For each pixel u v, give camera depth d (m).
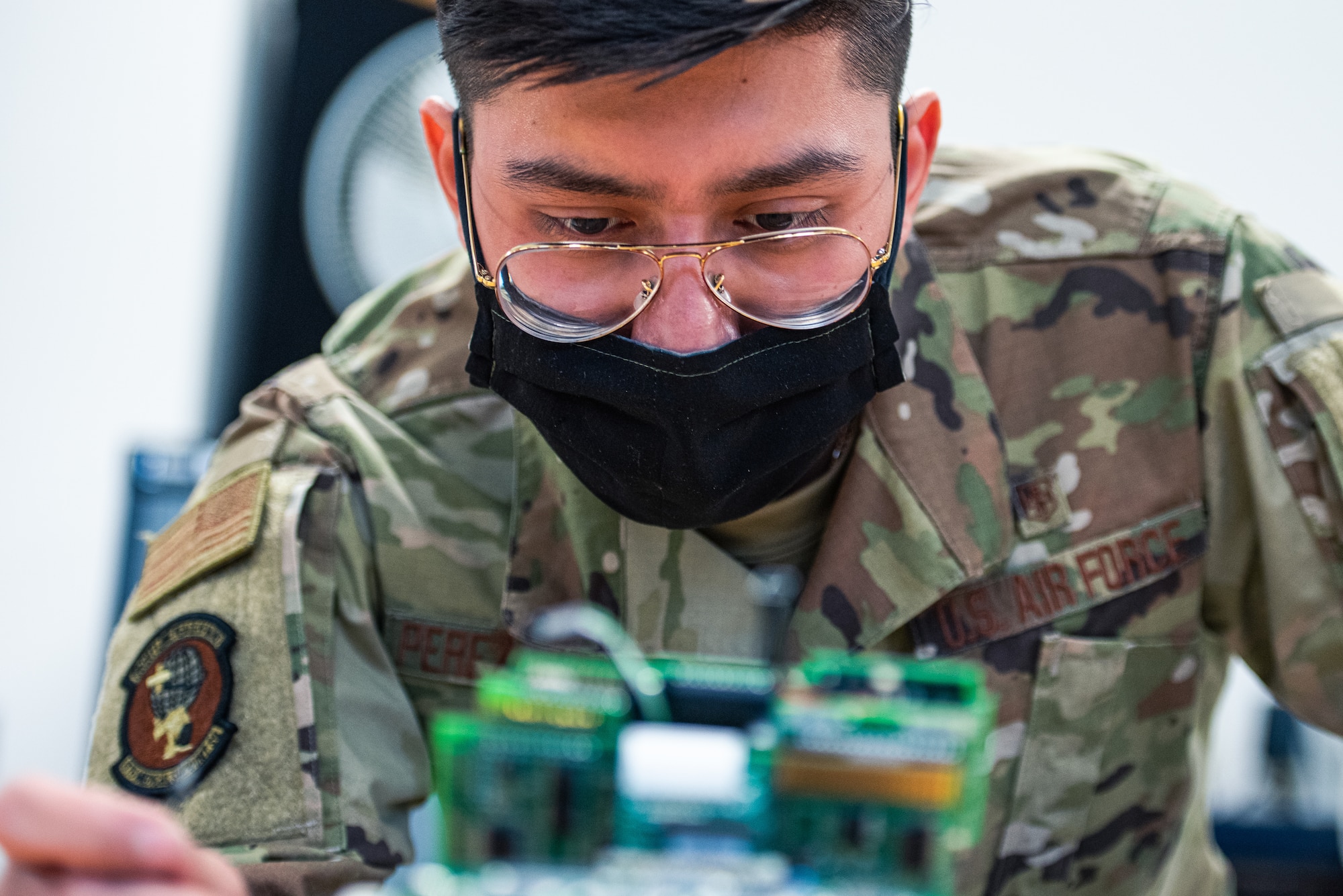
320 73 3.36
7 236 3.40
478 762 1.05
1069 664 1.64
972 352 1.72
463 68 1.29
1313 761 3.12
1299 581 1.58
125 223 3.48
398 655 1.66
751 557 1.70
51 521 3.45
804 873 0.97
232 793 1.41
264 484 1.60
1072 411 1.70
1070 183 1.79
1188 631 1.68
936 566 1.59
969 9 3.45
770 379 1.35
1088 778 1.65
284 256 3.38
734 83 1.18
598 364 1.35
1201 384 1.66
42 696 3.43
